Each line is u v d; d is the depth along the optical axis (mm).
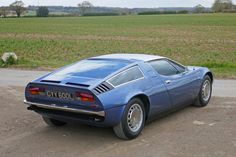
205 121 7113
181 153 5418
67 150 5695
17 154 5547
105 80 5938
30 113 8039
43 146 5898
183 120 7203
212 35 46625
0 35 49812
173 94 7098
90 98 5645
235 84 11477
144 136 6273
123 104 5883
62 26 74750
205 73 8234
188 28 62562
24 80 12820
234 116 7457
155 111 6699
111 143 5980
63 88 5875
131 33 52469
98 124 5883
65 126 6996
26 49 30719
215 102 8750
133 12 174625
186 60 22156
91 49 30625
